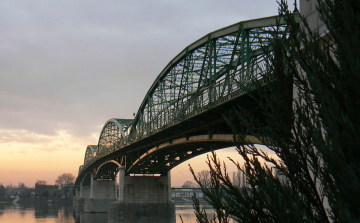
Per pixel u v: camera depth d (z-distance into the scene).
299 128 7.59
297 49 7.72
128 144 71.19
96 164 121.31
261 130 8.15
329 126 6.55
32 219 113.00
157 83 61.47
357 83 6.41
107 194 135.62
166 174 85.31
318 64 7.20
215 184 8.16
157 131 52.22
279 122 7.71
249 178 7.70
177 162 68.69
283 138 7.68
